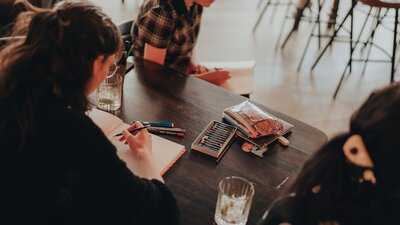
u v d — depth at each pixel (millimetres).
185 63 1943
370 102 598
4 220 834
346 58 3609
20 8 977
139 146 1125
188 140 1233
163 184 976
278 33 3932
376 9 3881
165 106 1379
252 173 1140
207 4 1742
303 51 3648
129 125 1252
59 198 869
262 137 1268
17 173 816
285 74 3270
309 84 3174
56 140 819
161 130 1250
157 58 1730
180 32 1805
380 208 575
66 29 809
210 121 1328
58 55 808
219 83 1959
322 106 2932
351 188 586
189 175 1105
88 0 905
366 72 3428
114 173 863
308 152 1252
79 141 832
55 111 825
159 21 1666
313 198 627
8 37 957
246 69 2121
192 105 1400
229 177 1015
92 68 863
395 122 546
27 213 836
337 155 605
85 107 900
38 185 827
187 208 1004
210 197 1043
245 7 4434
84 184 860
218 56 3434
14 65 808
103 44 854
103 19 867
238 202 960
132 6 4051
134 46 1811
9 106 812
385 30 4199
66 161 835
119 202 871
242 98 1479
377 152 559
